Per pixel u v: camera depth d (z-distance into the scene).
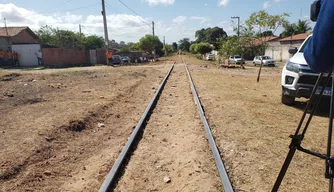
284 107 7.09
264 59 37.03
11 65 34.91
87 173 3.79
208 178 3.43
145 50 60.34
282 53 51.53
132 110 7.30
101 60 39.03
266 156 3.97
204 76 15.12
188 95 9.03
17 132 5.04
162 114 6.88
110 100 8.22
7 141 4.59
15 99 8.23
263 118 5.95
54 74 15.81
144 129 5.63
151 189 3.39
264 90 10.29
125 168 3.91
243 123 5.56
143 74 16.50
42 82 12.04
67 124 5.48
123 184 3.48
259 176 3.41
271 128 5.25
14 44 35.38
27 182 3.42
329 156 1.66
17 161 3.85
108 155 4.33
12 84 11.30
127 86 11.27
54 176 3.66
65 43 48.84
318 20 1.36
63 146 4.66
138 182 3.54
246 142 4.52
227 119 5.85
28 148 4.28
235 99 8.08
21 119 5.96
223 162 3.86
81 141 4.98
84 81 12.82
